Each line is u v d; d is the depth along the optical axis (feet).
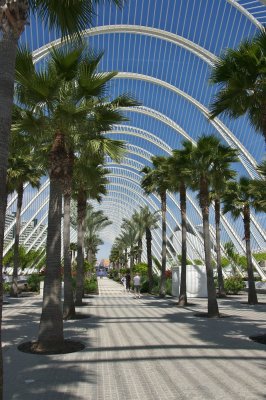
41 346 29.43
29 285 108.68
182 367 24.62
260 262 164.25
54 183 32.32
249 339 34.55
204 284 97.09
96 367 24.52
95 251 233.76
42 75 30.66
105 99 34.30
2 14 15.78
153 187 94.68
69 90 33.12
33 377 22.16
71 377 22.21
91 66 32.71
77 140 38.09
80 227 70.69
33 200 156.15
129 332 38.42
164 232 92.48
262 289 114.32
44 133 33.65
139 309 62.49
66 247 50.34
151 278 112.37
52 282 30.48
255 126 38.32
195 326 43.06
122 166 203.10
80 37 22.50
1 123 14.99
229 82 36.06
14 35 15.90
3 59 15.55
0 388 13.30
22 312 56.75
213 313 52.13
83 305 68.90
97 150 37.55
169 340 33.88
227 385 20.75
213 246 163.22
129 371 23.59
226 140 115.14
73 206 133.90
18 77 30.35
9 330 39.63
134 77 123.54
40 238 181.78
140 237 151.94
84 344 31.96
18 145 35.50
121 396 18.94
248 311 60.90
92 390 19.85
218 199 97.30
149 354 28.30
